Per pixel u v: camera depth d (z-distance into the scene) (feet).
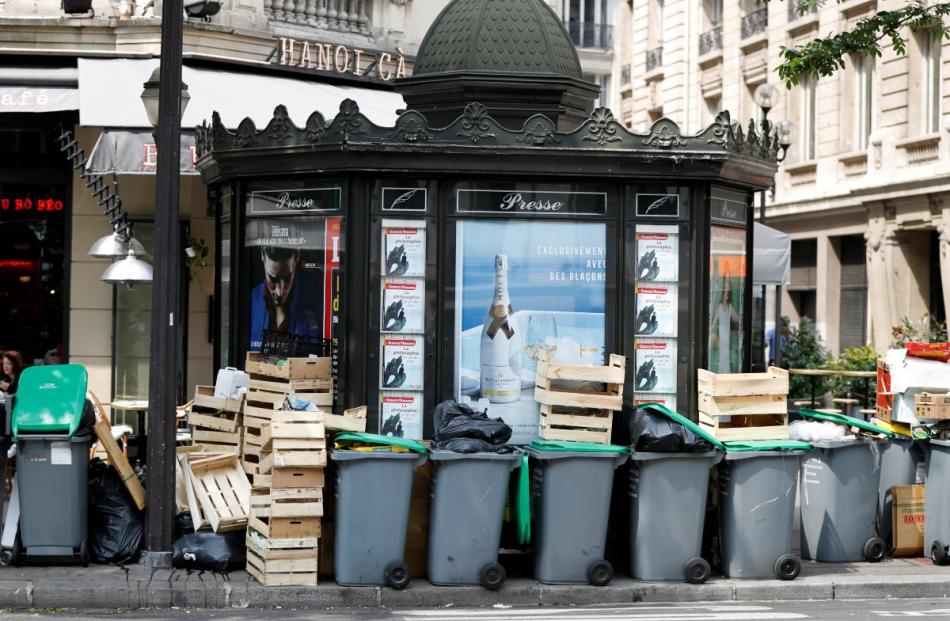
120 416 52.21
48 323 52.60
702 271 34.63
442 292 34.19
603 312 34.53
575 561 31.48
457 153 33.37
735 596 31.68
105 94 46.93
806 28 103.19
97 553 32.42
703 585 31.78
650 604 31.17
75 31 51.83
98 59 51.11
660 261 34.68
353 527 30.50
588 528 31.48
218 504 32.45
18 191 52.16
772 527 32.40
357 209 34.04
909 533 35.42
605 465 31.55
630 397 34.45
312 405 31.58
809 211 102.58
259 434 34.06
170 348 31.94
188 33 53.52
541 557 31.55
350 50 58.90
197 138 39.47
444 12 39.17
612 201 34.50
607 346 34.50
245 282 36.78
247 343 36.83
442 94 37.22
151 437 31.99
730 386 32.76
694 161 33.88
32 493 31.65
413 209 34.17
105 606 29.78
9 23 51.34
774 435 32.94
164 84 31.78
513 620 28.32
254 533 31.22
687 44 125.80
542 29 38.22
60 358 52.65
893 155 91.76
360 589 30.40
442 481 30.94
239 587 30.22
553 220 34.35
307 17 59.06
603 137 33.68
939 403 34.40
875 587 32.17
